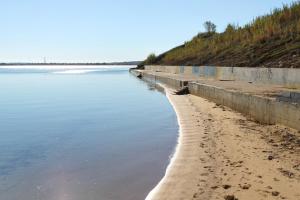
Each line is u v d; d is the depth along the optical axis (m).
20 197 7.82
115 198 7.46
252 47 32.78
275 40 30.50
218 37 50.16
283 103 12.30
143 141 12.88
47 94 36.69
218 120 15.14
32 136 14.76
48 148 12.45
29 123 18.36
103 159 10.66
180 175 8.28
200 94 24.48
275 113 12.91
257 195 6.82
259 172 8.14
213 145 10.91
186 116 17.08
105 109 23.20
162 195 7.15
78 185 8.41
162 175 8.73
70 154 11.47
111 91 38.38
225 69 30.17
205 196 6.94
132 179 8.60
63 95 35.03
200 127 13.98
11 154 11.65
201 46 56.16
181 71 48.00
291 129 11.81
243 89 19.16
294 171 8.10
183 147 10.91
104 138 13.85
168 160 9.99
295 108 11.55
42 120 19.31
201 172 8.39
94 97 32.09
